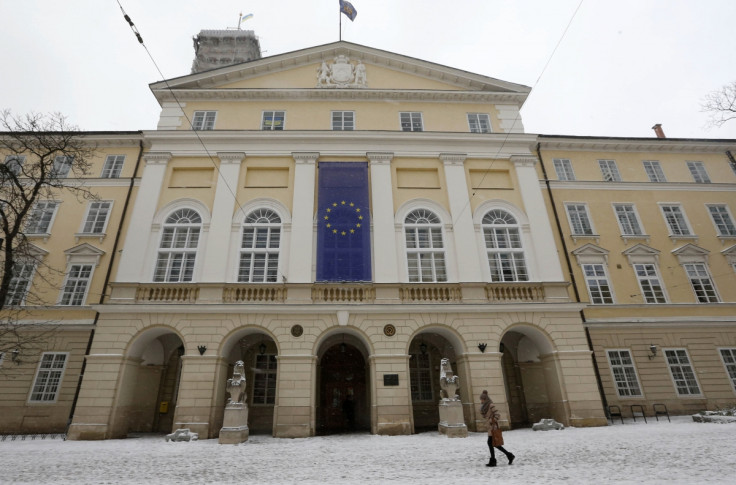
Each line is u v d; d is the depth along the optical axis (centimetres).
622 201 2305
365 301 1695
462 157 2030
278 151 2011
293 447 1262
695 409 1906
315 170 1970
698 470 783
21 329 1845
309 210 1870
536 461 941
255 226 1858
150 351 1872
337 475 851
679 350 2008
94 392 1512
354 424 1933
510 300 1733
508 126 2162
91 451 1209
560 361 1636
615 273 2134
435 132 2058
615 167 2403
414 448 1191
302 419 1509
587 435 1346
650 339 2012
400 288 1722
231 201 1883
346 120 2159
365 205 1880
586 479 743
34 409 1762
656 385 1936
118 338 1580
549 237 1877
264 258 1806
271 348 1981
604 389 1912
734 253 2236
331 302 1672
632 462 889
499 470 855
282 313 1644
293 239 1803
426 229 1903
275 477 843
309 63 2277
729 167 2483
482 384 1593
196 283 1675
